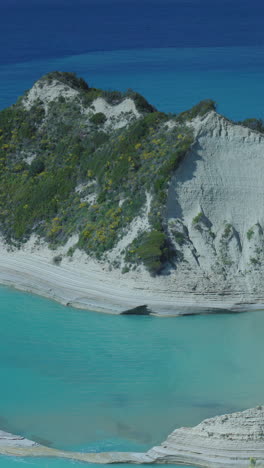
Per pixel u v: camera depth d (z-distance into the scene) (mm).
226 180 59438
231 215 59031
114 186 61500
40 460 37094
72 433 39938
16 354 48750
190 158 59375
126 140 63219
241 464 35688
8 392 43906
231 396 42969
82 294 57406
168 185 58375
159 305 55188
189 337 51125
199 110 61344
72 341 50750
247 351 48688
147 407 42062
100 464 36812
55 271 60000
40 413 41750
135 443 38969
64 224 62812
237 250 57844
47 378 45438
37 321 54406
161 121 63125
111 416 41312
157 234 56625
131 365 46969
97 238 59281
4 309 56750
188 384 44406
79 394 43531
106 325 53562
